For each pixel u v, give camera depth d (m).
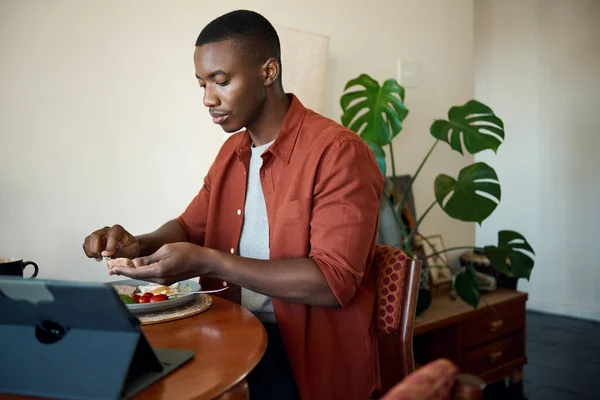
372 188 1.21
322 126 1.28
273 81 1.25
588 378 2.61
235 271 1.05
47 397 0.69
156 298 1.14
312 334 1.23
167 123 1.94
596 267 3.61
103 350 0.69
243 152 1.37
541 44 3.75
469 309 2.27
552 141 3.74
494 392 2.46
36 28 1.69
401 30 2.57
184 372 0.78
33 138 1.70
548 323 3.56
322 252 1.14
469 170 2.04
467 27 2.86
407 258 1.25
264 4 2.12
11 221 1.68
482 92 4.06
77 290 0.66
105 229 1.25
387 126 2.11
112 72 1.82
